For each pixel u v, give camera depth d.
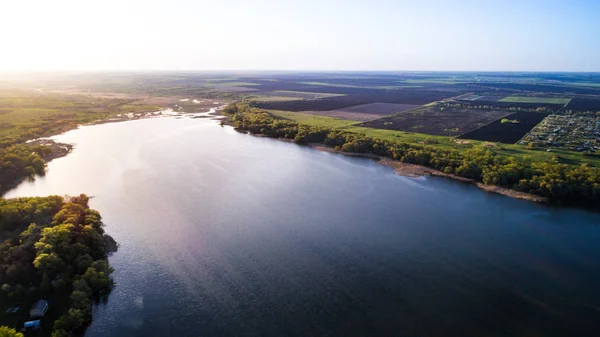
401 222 104.19
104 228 97.38
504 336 64.12
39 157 147.00
